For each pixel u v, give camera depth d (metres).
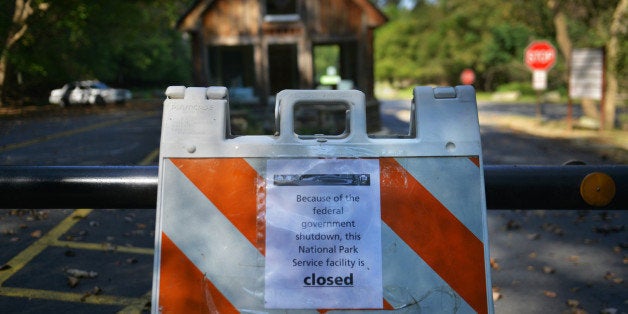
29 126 17.95
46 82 31.02
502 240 5.69
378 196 1.75
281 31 17.48
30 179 2.21
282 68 24.44
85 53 31.53
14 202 2.23
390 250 1.72
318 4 17.34
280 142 1.78
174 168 1.76
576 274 4.65
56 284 4.23
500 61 51.72
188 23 17.47
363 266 1.72
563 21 18.48
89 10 23.61
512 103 36.53
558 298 4.11
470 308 1.70
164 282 1.71
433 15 58.94
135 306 3.83
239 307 1.70
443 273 1.71
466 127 1.78
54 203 2.25
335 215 1.74
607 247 5.43
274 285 1.71
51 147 12.52
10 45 24.11
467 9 25.36
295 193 1.75
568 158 11.52
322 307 1.69
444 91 1.81
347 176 1.76
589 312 3.85
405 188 1.75
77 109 27.89
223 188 1.75
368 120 16.75
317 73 80.62
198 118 1.79
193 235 1.73
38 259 4.82
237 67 24.33
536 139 14.87
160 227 1.73
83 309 3.77
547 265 4.89
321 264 1.72
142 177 2.23
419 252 1.72
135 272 4.53
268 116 17.34
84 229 5.83
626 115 20.14
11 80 29.03
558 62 30.02
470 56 52.69
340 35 17.36
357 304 1.70
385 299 1.70
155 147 12.47
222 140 1.78
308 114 14.52
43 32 25.16
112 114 24.17
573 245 5.50
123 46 39.47
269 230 1.73
